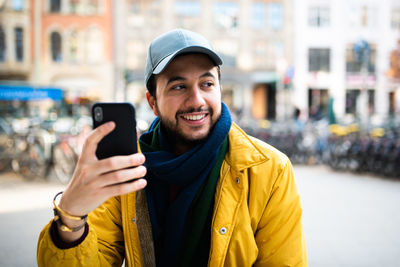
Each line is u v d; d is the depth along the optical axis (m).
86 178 0.74
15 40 22.20
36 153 6.48
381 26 24.03
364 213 4.53
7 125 7.96
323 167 8.47
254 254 1.06
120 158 0.75
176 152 1.20
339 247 3.39
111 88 22.94
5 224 4.03
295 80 23.92
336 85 24.03
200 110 1.06
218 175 1.12
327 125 12.55
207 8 23.81
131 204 1.12
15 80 22.41
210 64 1.06
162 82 1.08
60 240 0.87
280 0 24.00
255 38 24.19
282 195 1.11
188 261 1.09
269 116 26.11
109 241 1.14
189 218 1.11
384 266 2.97
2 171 7.18
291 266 1.06
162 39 1.10
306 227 4.00
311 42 23.98
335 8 23.92
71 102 16.86
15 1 22.06
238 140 1.15
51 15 22.42
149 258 1.09
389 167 6.96
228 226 1.05
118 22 22.92
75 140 6.36
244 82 24.28
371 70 24.39
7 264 2.98
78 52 22.77
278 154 1.15
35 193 5.55
